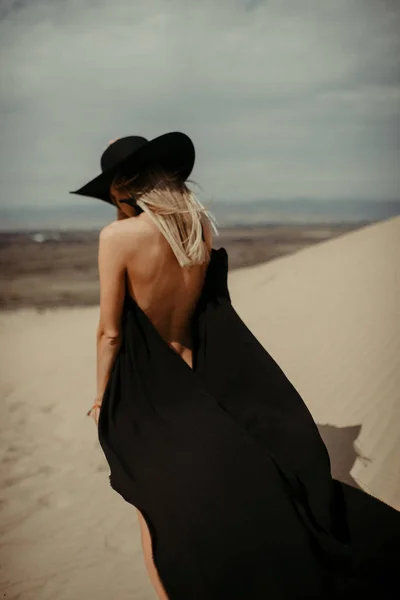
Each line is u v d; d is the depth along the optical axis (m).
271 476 1.69
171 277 1.84
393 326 4.33
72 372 4.98
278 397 1.96
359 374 3.48
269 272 8.59
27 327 7.79
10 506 2.65
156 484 1.70
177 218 1.82
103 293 1.79
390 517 1.86
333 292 6.04
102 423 1.81
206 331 1.99
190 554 1.62
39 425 3.64
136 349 1.84
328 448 2.72
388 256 6.93
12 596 2.05
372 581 1.61
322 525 1.73
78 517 2.55
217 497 1.66
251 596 1.57
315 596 1.56
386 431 2.74
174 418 1.79
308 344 4.42
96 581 2.11
